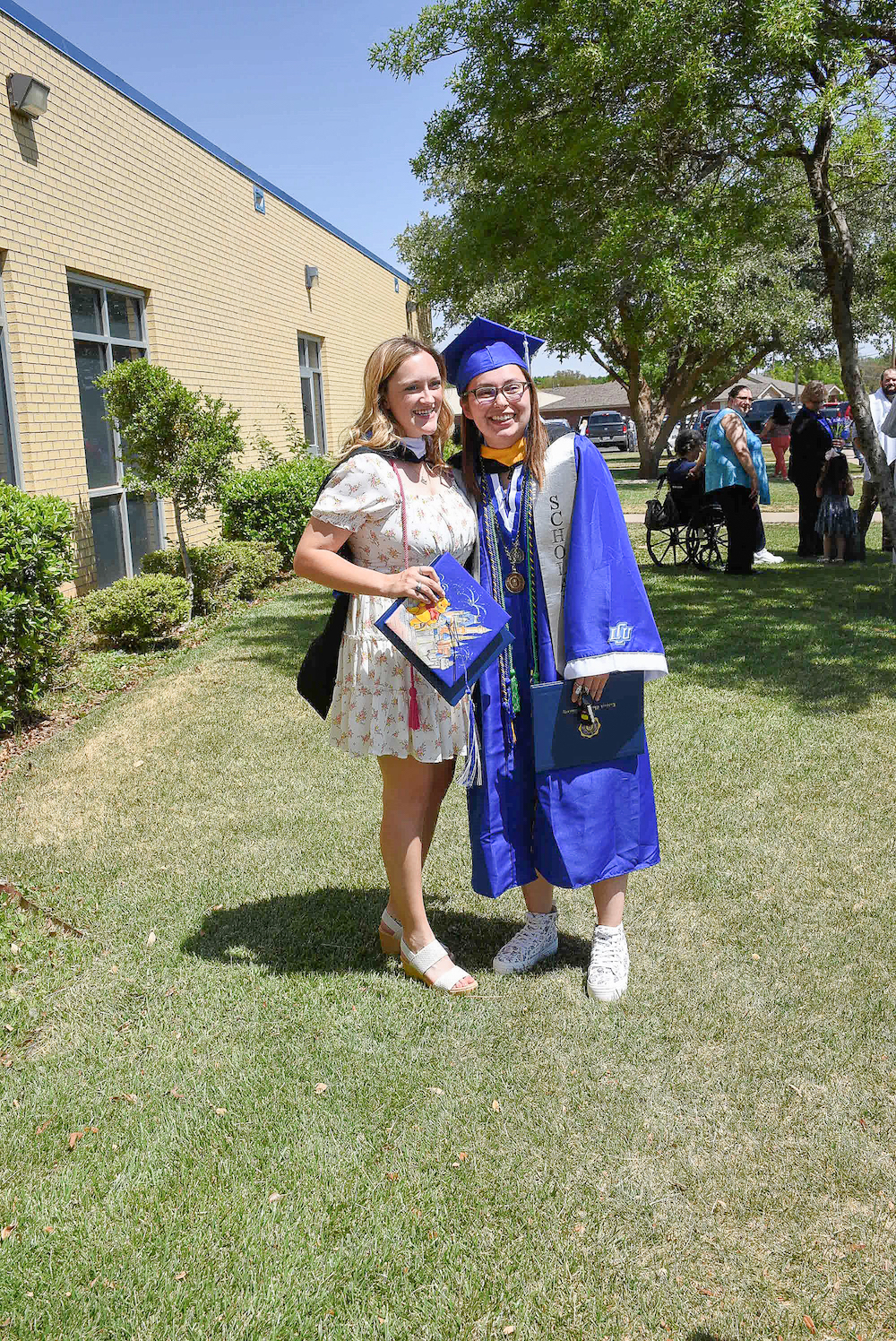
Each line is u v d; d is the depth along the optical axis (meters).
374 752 2.76
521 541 2.79
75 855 4.02
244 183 13.62
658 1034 2.71
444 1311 1.88
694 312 8.06
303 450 13.96
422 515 2.71
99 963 3.17
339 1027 2.78
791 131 7.38
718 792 4.35
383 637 2.74
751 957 3.08
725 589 9.14
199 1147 2.34
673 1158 2.26
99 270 9.45
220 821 4.32
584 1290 1.92
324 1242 2.05
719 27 7.16
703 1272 1.96
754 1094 2.46
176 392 8.26
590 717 2.73
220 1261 2.01
